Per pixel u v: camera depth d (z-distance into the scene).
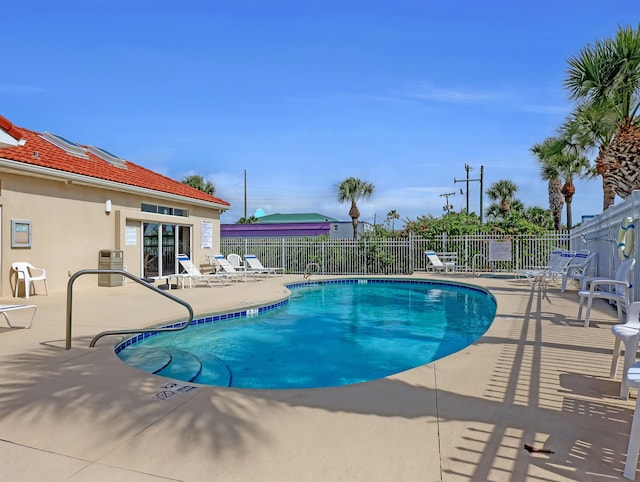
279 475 2.48
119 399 3.71
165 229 15.98
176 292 12.30
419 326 9.04
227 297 11.16
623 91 10.84
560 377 4.30
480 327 8.93
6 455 2.75
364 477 2.46
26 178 10.84
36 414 3.39
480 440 2.92
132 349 6.58
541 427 3.12
